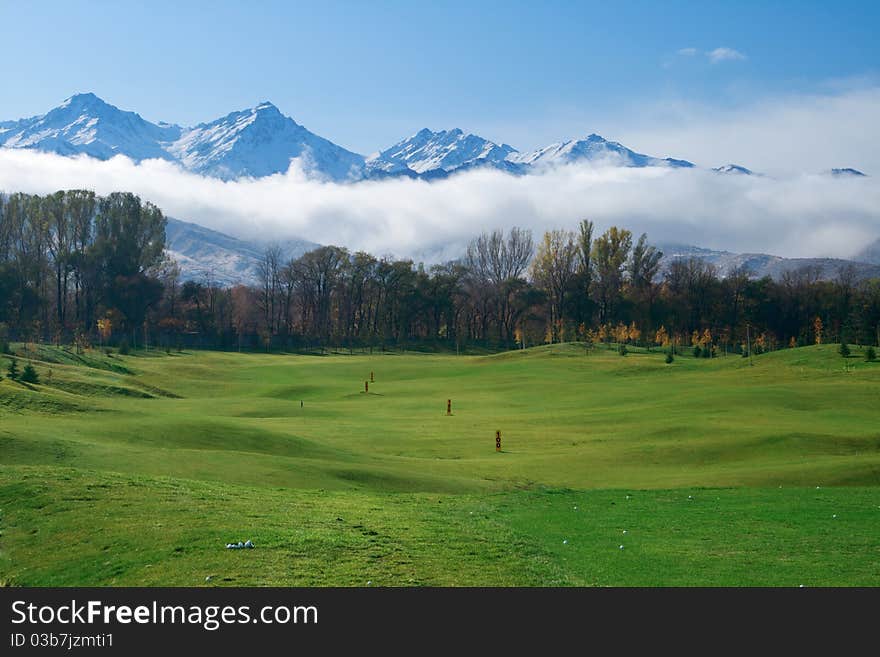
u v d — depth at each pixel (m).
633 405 76.50
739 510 32.34
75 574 22.19
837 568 23.42
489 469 45.50
